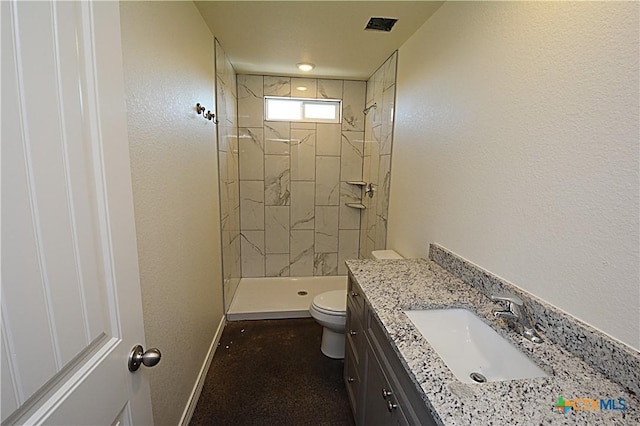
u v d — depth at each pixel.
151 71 1.18
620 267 0.77
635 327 0.74
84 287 0.58
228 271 2.79
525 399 0.71
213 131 2.17
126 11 0.99
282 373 2.07
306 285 3.39
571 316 0.91
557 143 0.95
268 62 2.71
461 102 1.47
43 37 0.48
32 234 0.47
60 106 0.52
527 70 1.06
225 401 1.81
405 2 1.63
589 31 0.84
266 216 3.44
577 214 0.89
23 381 0.45
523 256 1.09
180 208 1.50
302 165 3.39
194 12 1.70
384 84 2.63
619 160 0.77
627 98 0.75
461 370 1.04
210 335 2.16
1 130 0.42
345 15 1.80
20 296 0.45
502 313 1.02
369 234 3.11
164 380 1.32
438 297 1.26
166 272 1.33
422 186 1.89
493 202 1.25
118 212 0.69
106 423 0.64
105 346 0.65
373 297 1.26
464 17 1.44
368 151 3.16
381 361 1.15
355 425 1.63
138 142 1.08
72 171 0.55
